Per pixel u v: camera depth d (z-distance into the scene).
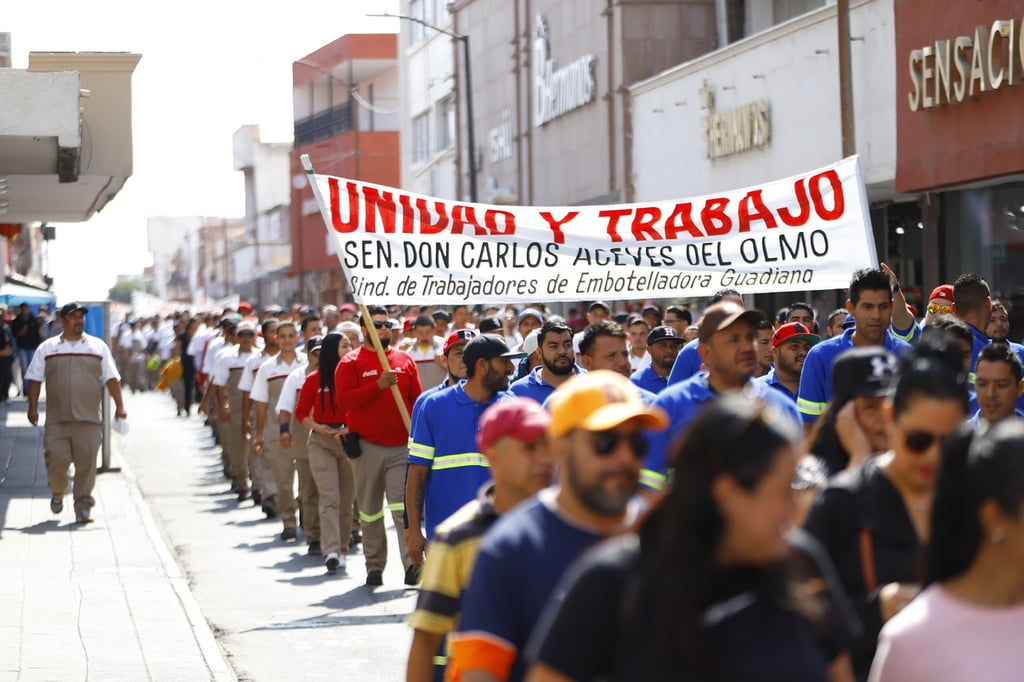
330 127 65.12
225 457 20.45
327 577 12.51
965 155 17.23
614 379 4.00
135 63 19.19
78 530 14.61
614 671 3.15
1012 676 3.36
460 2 41.78
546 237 10.12
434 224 10.01
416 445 8.62
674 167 26.56
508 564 4.05
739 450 2.99
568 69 31.83
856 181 10.05
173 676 8.53
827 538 4.36
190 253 147.38
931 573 3.52
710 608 3.04
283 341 15.44
